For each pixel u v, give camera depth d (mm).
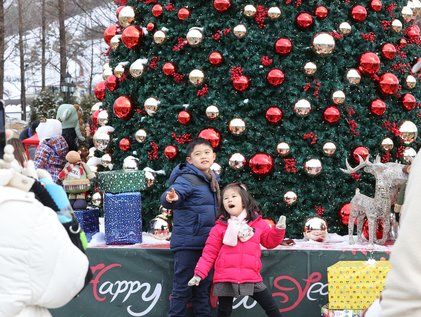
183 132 5578
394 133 5695
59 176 5461
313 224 5129
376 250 4824
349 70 5453
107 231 5141
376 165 4934
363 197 5023
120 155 6035
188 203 4594
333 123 5438
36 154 6562
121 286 4965
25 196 2320
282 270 4871
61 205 2561
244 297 4875
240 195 4422
